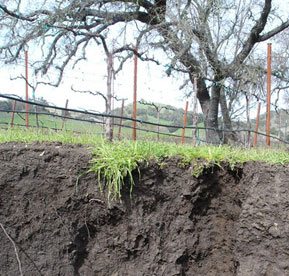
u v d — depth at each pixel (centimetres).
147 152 246
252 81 790
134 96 655
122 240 229
